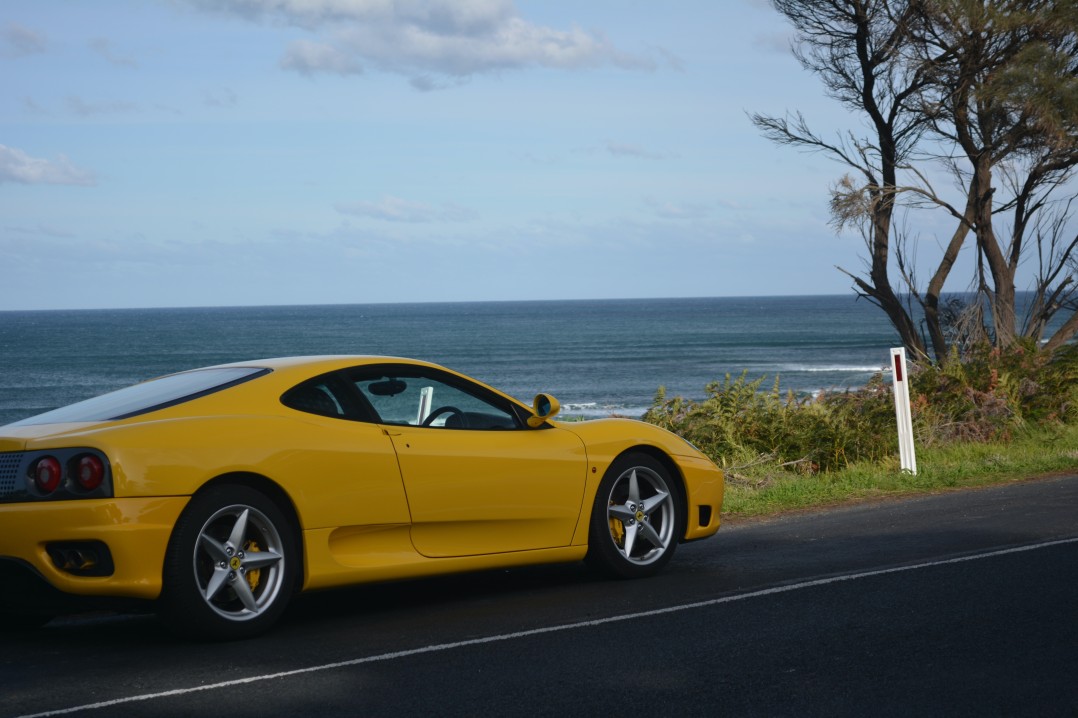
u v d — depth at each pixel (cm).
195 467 492
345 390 569
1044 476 1130
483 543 597
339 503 536
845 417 1359
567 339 12431
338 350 10312
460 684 430
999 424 1460
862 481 1109
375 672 449
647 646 486
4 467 487
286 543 520
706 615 545
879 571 646
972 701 398
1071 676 426
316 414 550
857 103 1933
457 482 580
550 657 470
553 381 6481
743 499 1028
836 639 491
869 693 410
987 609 542
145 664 466
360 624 544
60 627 568
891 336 11444
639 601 584
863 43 1869
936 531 798
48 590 480
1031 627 504
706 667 450
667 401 1383
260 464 511
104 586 472
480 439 602
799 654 466
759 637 498
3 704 411
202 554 498
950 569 646
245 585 505
